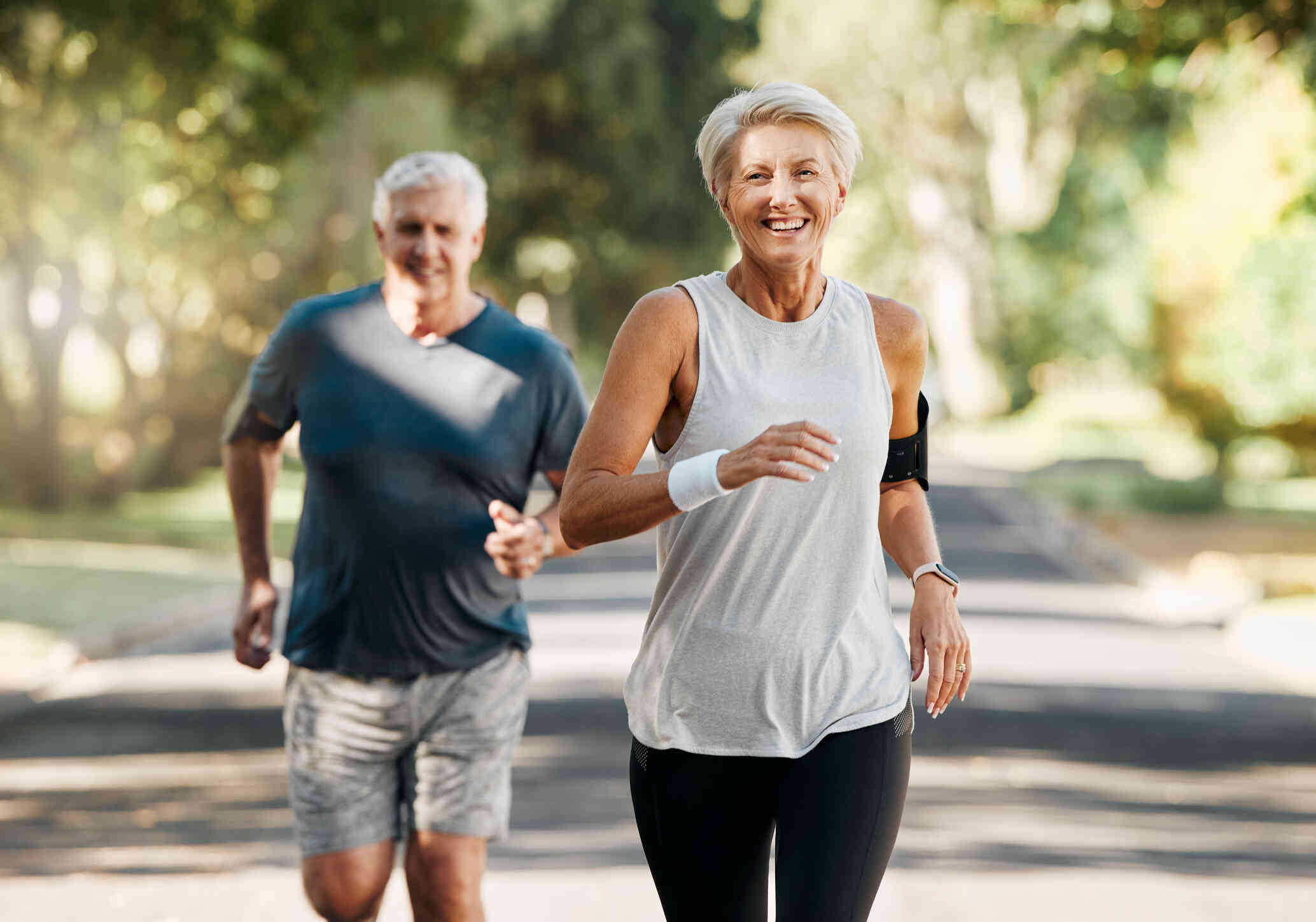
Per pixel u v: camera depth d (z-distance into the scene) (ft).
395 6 98.43
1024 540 118.93
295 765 19.98
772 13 212.02
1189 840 34.60
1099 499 144.77
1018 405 271.90
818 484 15.55
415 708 19.74
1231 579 92.22
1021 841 33.83
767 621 15.72
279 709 50.83
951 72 227.40
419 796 19.95
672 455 15.79
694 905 16.28
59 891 29.27
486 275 176.55
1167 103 110.11
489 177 159.63
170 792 38.75
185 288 133.28
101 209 98.63
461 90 158.40
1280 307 119.34
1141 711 52.06
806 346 15.65
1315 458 165.99
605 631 66.90
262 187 106.52
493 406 19.90
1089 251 245.04
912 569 17.07
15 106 86.17
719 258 172.55
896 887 29.89
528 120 161.58
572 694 51.44
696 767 16.02
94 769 41.73
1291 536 120.47
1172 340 145.69
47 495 128.26
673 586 15.89
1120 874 31.27
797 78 218.79
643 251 169.37
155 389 145.79
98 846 33.12
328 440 19.76
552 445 20.38
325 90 92.68
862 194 261.44
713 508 15.51
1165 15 72.23
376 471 19.56
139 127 91.50
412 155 20.33
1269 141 117.29
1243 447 174.50
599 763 41.01
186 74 83.05
